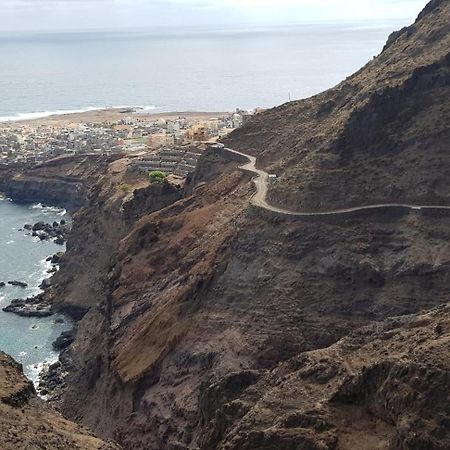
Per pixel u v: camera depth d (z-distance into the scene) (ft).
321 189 329.31
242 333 298.76
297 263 310.45
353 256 300.20
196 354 300.20
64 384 391.65
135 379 310.04
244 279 318.45
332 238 310.04
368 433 159.33
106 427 315.58
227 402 219.00
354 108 349.82
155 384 306.35
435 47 377.91
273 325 295.28
